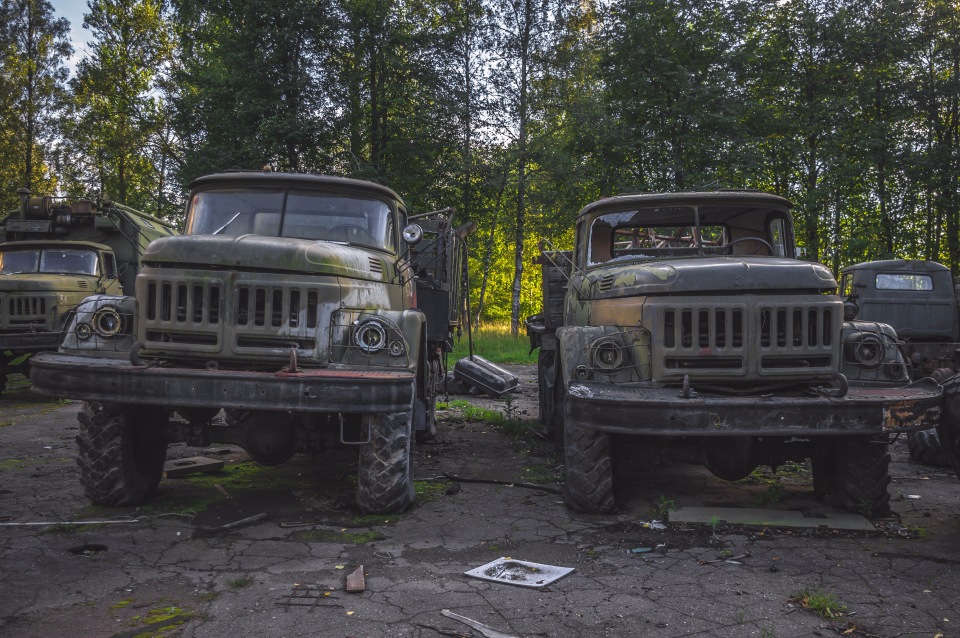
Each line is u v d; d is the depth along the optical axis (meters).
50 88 33.41
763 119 25.00
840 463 5.03
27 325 11.55
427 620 3.19
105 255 12.94
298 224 5.95
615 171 25.16
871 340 4.96
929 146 25.59
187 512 4.99
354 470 6.45
